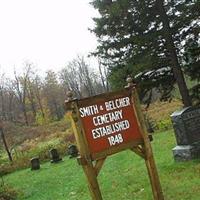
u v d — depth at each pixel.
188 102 23.88
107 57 25.78
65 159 32.69
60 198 15.67
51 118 91.88
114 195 13.23
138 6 23.88
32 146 50.16
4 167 36.03
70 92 8.80
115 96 9.46
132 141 9.59
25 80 95.94
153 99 46.00
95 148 8.95
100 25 25.20
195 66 24.53
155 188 9.87
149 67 24.00
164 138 25.22
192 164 14.36
